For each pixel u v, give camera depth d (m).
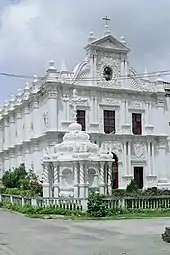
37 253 13.06
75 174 28.06
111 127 46.09
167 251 13.02
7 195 33.62
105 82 46.28
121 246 14.05
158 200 26.81
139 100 48.00
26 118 50.78
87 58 46.03
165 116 49.25
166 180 48.00
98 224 20.84
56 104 43.09
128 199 25.94
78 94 44.53
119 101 46.84
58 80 43.34
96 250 13.38
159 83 49.09
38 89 47.56
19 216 25.67
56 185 28.91
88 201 24.97
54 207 25.88
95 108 45.16
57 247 14.10
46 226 20.30
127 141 46.25
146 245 14.19
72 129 31.70
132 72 48.22
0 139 65.62
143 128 47.78
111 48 46.81
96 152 30.19
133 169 46.56
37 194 31.59
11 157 57.06
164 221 21.88
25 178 44.03
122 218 23.31
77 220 22.75
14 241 15.66
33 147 47.44
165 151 48.41
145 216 24.05
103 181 29.25
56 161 28.83
